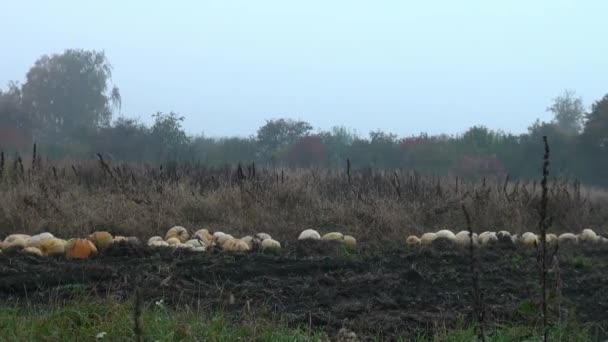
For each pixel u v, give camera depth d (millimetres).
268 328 6617
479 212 15914
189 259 10375
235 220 14961
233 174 19125
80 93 43625
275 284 8844
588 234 14914
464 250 12117
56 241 11133
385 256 11273
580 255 12219
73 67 43812
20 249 11047
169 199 15516
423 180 19250
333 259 10727
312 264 10164
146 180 17141
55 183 15836
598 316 7582
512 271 9969
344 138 40938
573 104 48688
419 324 7074
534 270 10055
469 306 7730
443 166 35375
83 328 6406
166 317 6734
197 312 6945
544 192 5734
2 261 9844
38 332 6352
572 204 17484
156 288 8148
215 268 9633
